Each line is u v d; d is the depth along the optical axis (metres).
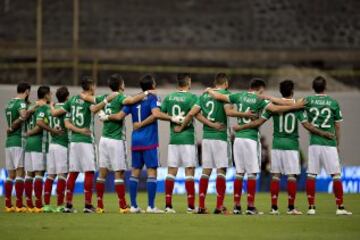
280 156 42.19
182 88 42.84
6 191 45.44
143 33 116.31
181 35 116.75
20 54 109.38
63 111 43.62
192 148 42.75
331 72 111.31
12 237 32.66
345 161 78.69
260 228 35.50
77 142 43.38
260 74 110.06
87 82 43.38
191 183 42.94
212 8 118.75
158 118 42.28
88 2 117.50
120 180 43.25
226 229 35.12
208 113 42.28
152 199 43.19
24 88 45.19
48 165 44.66
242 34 116.19
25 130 45.44
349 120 78.88
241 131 42.12
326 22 116.44
